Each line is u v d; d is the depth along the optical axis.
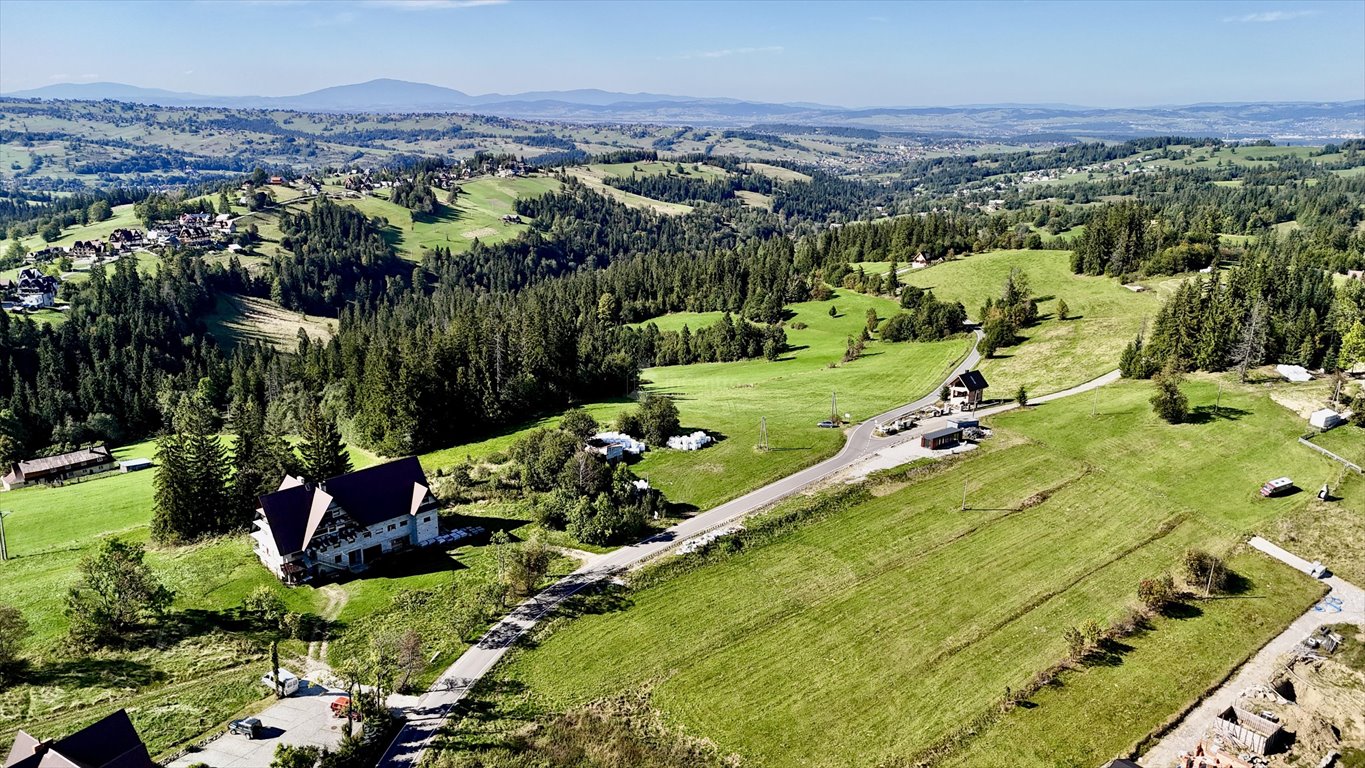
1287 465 95.25
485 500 98.06
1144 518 86.44
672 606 72.62
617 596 74.12
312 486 82.94
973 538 83.50
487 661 64.75
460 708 59.12
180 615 72.06
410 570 80.75
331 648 67.12
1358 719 58.03
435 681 62.41
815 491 93.88
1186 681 61.62
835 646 66.50
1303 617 69.81
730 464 104.44
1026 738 56.03
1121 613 70.44
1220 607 71.06
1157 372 127.38
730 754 54.94
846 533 85.19
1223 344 124.56
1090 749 54.94
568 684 61.97
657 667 63.94
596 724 57.38
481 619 70.12
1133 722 57.38
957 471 98.88
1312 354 121.56
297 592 76.25
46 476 128.88
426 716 58.28
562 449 100.50
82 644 66.88
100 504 108.31
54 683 61.91
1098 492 92.25
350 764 52.66
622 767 53.56
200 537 90.38
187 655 66.25
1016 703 59.47
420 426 124.31
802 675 62.91
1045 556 79.88
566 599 73.56
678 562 79.19
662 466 105.31
